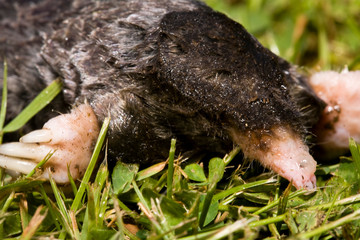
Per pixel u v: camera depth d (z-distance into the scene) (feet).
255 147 1.11
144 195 1.11
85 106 1.14
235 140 1.12
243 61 1.12
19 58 1.19
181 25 1.14
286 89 1.13
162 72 1.12
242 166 1.13
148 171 1.13
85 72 1.15
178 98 1.12
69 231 1.10
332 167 1.16
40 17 1.20
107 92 1.14
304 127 1.13
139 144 1.13
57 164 1.12
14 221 1.11
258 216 1.10
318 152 1.18
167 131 1.13
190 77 1.12
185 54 1.12
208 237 1.08
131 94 1.13
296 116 1.12
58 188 1.13
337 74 1.19
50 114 1.17
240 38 1.13
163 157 1.14
